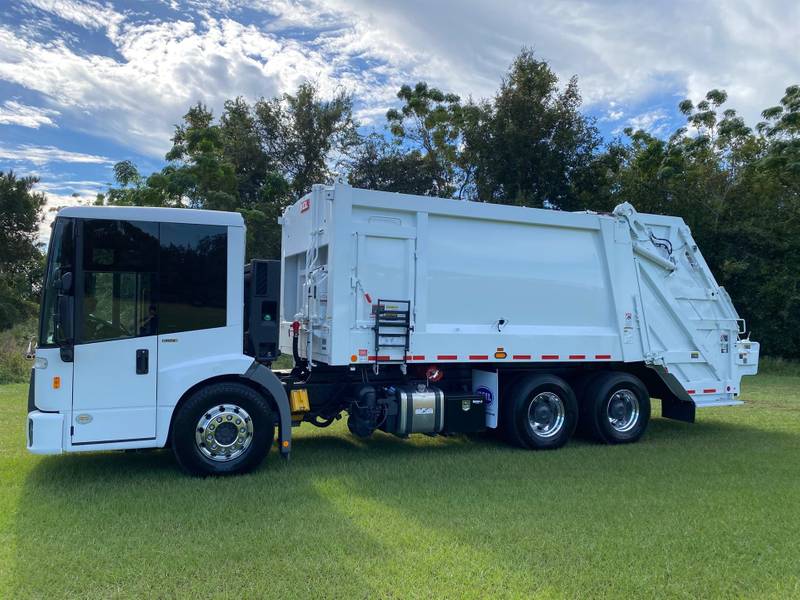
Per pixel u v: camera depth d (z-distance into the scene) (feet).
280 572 13.46
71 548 14.67
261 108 101.35
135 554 14.32
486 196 90.43
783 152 78.38
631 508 18.35
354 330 23.75
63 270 19.67
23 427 29.60
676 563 14.39
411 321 24.72
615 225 29.35
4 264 95.50
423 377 26.63
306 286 25.81
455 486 20.56
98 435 19.85
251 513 17.31
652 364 29.99
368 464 23.53
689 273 31.53
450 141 106.52
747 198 81.61
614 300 29.12
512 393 27.12
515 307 27.04
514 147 85.51
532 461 24.58
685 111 94.99
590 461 24.70
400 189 101.96
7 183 93.15
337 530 16.01
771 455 26.14
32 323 84.58
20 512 17.24
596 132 87.86
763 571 14.10
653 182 84.53
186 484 20.15
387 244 24.58
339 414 26.08
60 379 19.51
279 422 22.67
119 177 67.62
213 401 21.12
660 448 27.63
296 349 26.07
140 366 20.33
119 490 19.39
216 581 13.00
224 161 74.28
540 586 13.00
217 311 21.39
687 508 18.45
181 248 21.02
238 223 21.75
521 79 87.61
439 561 14.14
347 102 104.42
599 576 13.56
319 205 25.22
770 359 72.79
